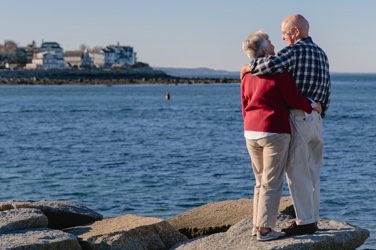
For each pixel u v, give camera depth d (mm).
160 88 182625
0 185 21453
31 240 8039
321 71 7820
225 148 33500
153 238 8914
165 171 24781
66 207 10109
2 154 31000
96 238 8578
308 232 8125
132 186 21141
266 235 8023
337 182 21703
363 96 120000
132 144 36094
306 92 7836
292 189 8039
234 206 10539
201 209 10648
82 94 134125
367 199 18406
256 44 7820
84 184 21578
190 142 37062
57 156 30109
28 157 29703
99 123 54781
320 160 8383
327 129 47094
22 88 179500
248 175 23656
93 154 30953
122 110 76375
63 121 57188
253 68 7715
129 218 9570
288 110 7918
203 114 67938
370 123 53281
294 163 7969
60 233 8453
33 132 45125
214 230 9828
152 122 55781
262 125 7820
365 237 8406
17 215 9000
